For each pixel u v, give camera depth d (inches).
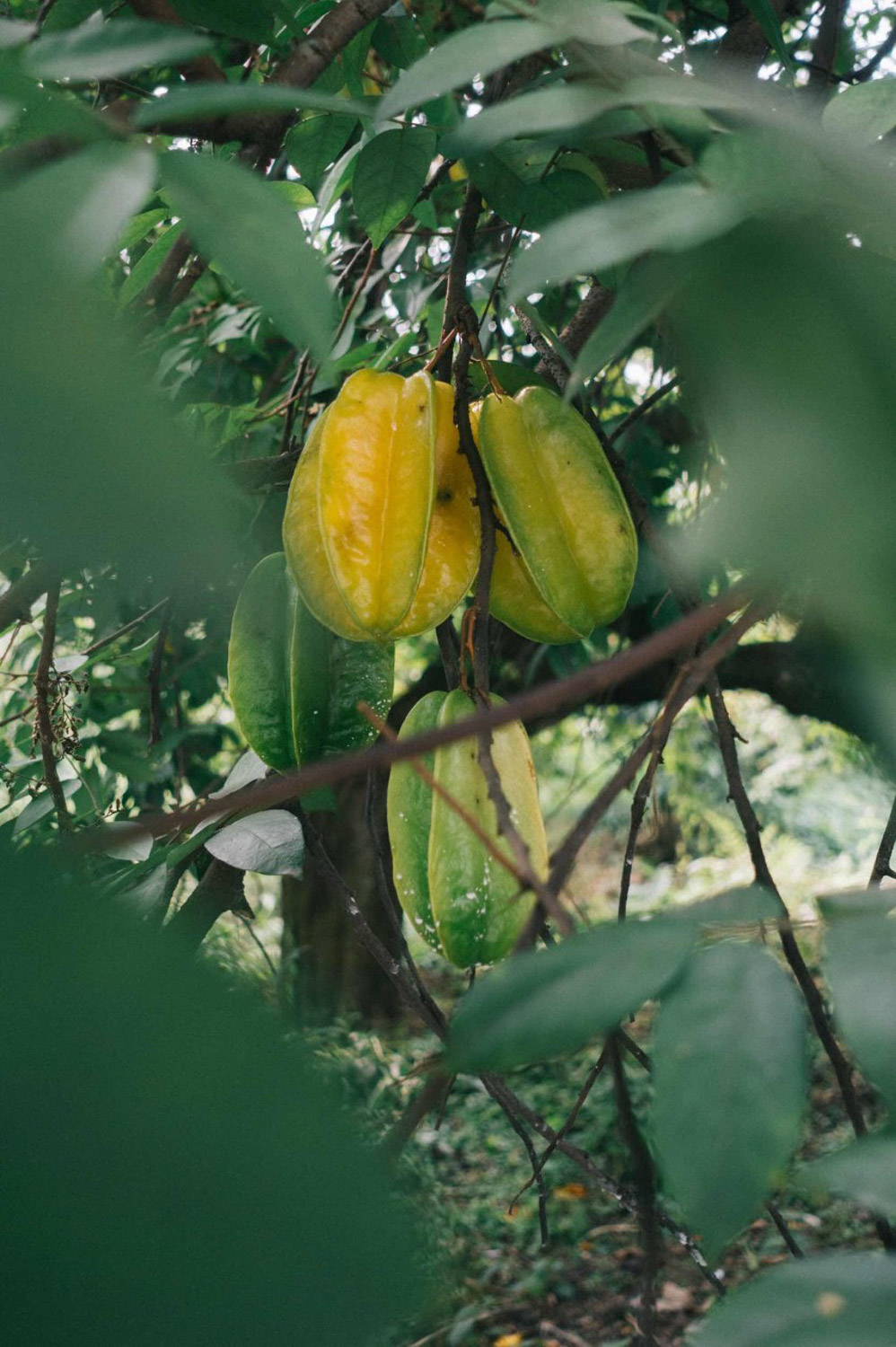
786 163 11.8
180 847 32.3
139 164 10.2
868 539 7.7
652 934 11.5
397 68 49.5
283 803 35.2
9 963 5.0
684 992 11.0
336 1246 4.8
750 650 125.0
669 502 100.2
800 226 10.9
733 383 9.1
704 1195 9.9
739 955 11.4
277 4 26.2
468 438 27.7
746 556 7.8
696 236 10.4
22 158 11.4
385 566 25.5
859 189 12.1
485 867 25.4
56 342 5.0
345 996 154.3
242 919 38.5
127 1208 4.7
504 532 29.2
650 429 89.3
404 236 67.1
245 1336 4.6
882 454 8.1
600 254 10.8
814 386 8.6
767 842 252.8
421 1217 5.1
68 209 9.3
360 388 26.9
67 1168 4.7
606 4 14.8
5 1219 4.6
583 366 10.7
